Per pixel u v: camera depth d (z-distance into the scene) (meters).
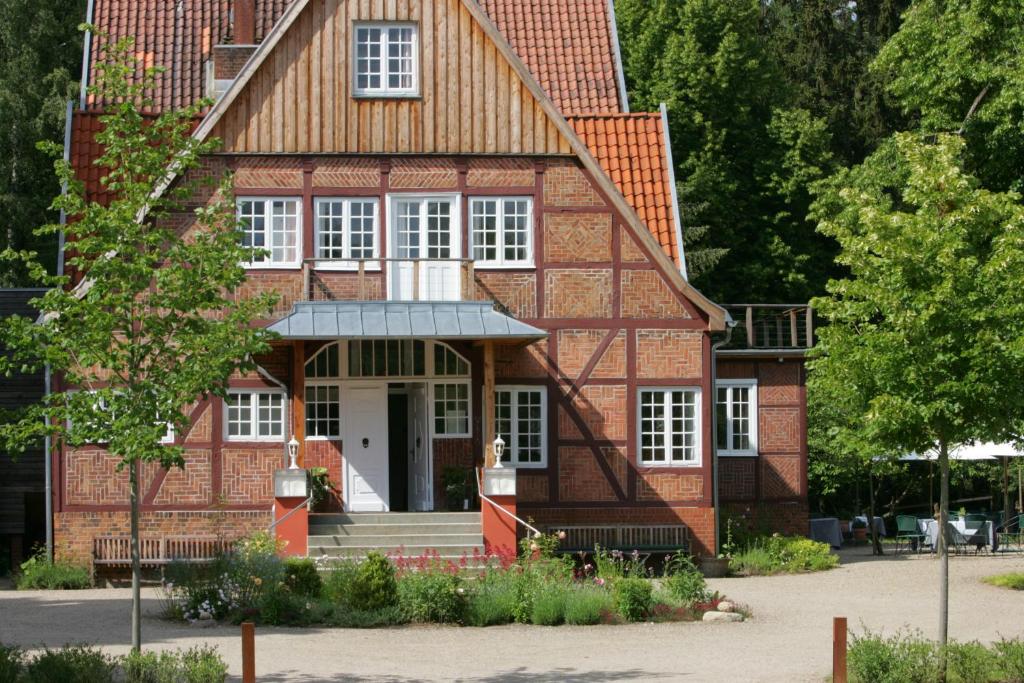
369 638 21.42
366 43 31.20
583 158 31.33
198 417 30.33
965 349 18.14
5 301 34.59
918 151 19.77
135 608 17.28
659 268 31.48
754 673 18.41
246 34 34.91
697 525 31.31
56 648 19.83
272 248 30.66
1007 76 32.00
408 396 31.83
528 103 31.42
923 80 34.22
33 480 32.44
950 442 18.91
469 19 31.42
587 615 23.02
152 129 18.36
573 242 31.33
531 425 31.20
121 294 17.33
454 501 30.58
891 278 18.61
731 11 49.97
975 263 18.38
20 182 47.25
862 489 46.94
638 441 31.33
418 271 30.59
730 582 29.59
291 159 30.78
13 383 33.19
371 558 23.52
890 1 57.72
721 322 31.33
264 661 19.22
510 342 30.72
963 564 33.06
